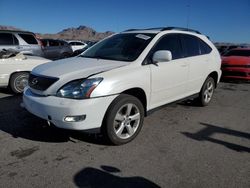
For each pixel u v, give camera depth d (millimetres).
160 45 4902
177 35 5422
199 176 3354
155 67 4602
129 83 4117
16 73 7148
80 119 3688
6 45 10562
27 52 10945
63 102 3688
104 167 3512
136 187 3107
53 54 15188
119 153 3904
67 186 3086
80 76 3844
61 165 3533
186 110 6180
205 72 6117
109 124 3926
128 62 4387
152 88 4586
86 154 3846
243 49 12055
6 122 5008
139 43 4797
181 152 3996
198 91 6137
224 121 5512
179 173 3412
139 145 4191
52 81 3914
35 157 3725
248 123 5445
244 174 3432
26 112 5617
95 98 3729
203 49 6164
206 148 4168
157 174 3377
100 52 5047
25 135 4438
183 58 5391
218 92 8664
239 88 9602
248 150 4145
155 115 5719
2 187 3033
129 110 4160
